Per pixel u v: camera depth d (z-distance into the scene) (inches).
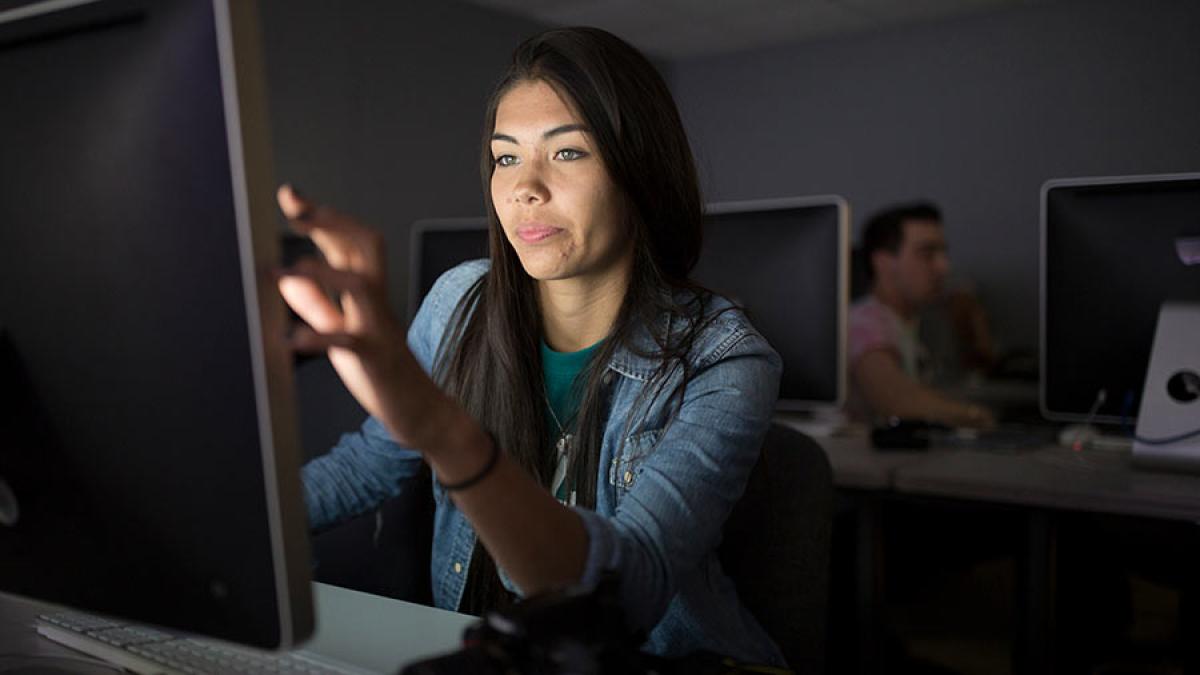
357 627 36.7
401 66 200.4
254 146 22.7
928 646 101.0
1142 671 85.6
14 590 30.1
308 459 59.6
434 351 52.6
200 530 25.2
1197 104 211.0
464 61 215.9
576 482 44.9
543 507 28.4
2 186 26.2
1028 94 228.5
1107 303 82.1
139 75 23.5
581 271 42.1
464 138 215.9
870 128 248.4
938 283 142.2
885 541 88.0
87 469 26.8
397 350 24.9
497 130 42.0
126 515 26.5
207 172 23.0
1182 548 76.2
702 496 36.9
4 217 26.4
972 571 110.7
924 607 100.4
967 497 78.4
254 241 22.8
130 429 25.6
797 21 238.2
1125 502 72.1
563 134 40.8
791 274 89.7
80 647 33.6
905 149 244.2
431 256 112.3
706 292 45.1
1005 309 231.9
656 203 43.1
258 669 31.3
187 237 23.5
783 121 260.5
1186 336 78.7
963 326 179.8
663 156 42.8
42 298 26.3
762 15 233.0
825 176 255.4
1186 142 212.7
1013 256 231.5
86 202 24.9
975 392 175.3
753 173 265.9
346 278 23.3
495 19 224.2
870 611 85.0
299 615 24.7
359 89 191.3
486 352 47.1
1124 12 217.0
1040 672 77.2
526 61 42.1
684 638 43.4
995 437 99.0
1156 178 79.2
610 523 31.1
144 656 32.1
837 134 253.1
